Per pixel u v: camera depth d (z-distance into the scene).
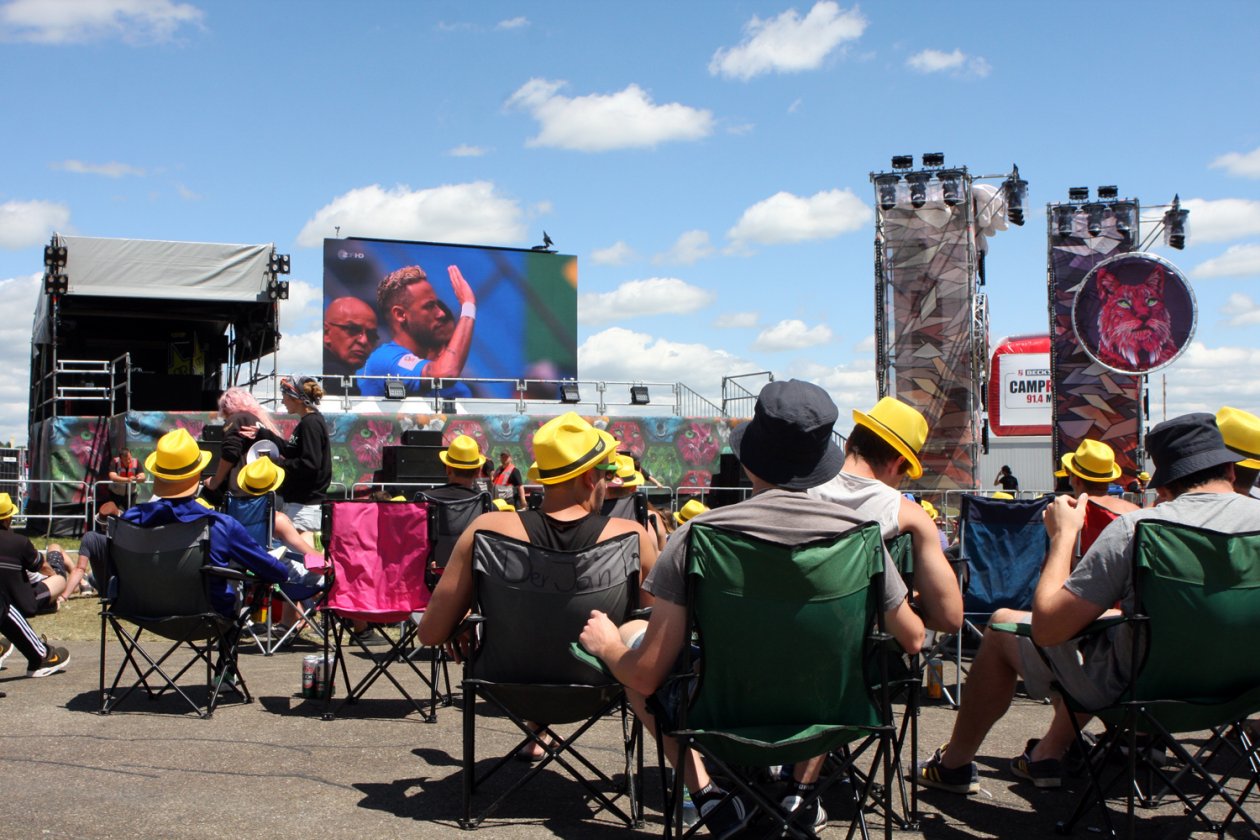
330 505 5.38
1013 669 3.68
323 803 3.71
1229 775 3.25
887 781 2.85
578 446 3.52
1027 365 26.58
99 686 5.43
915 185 17.73
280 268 17.25
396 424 17.72
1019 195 17.70
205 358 20.25
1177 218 17.72
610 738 4.81
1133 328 17.30
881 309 17.98
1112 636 3.24
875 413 3.50
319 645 7.54
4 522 5.94
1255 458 3.80
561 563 3.43
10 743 4.49
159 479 5.00
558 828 3.49
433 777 4.08
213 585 5.10
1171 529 2.97
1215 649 3.00
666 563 2.80
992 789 3.93
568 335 23.92
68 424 16.14
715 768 3.39
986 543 5.79
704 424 19.88
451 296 23.11
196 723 4.93
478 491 6.16
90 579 9.95
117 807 3.60
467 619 3.47
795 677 2.76
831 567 2.71
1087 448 5.22
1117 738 3.34
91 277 16.44
